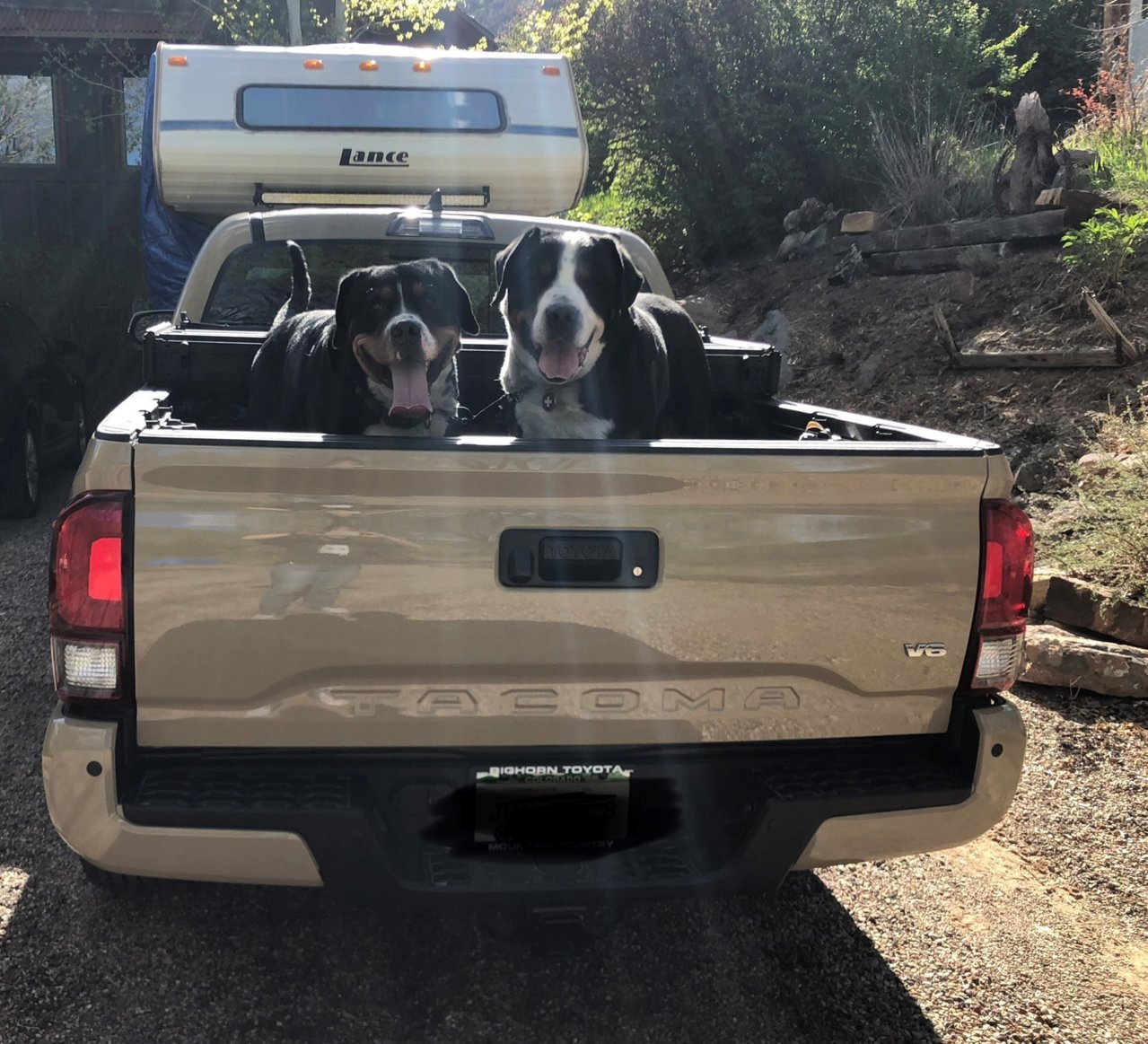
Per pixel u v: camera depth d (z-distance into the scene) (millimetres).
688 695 2189
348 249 4586
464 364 3768
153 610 2004
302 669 2053
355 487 2014
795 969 2566
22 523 6492
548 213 6363
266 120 5926
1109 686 3895
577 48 10539
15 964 2463
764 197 9922
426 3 12164
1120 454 5000
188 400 3805
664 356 3498
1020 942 2709
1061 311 6523
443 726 2127
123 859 2037
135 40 12547
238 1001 2375
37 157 12797
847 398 6902
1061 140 9508
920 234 7879
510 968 2527
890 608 2227
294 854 2035
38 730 3668
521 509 2061
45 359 7137
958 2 10203
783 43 9914
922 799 2215
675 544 2115
